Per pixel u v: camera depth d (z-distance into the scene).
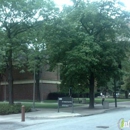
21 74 54.84
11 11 27.20
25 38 28.16
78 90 37.00
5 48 25.62
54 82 55.22
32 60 29.47
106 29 32.06
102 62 30.53
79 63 28.66
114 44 31.61
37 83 49.16
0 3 26.41
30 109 27.34
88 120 19.31
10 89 28.91
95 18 31.41
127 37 32.59
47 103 42.38
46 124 18.03
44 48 30.73
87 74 31.83
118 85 63.00
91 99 32.59
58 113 25.17
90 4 31.28
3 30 27.95
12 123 18.88
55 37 29.56
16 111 25.94
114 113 24.86
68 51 29.38
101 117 21.28
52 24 29.00
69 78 31.55
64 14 30.20
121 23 31.62
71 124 17.11
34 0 27.66
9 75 28.98
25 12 27.39
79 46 28.72
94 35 32.09
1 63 26.89
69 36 29.75
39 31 28.70
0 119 21.33
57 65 33.12
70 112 26.45
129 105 38.72
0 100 55.81
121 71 32.38
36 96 51.59
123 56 32.50
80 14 30.92
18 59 30.25
